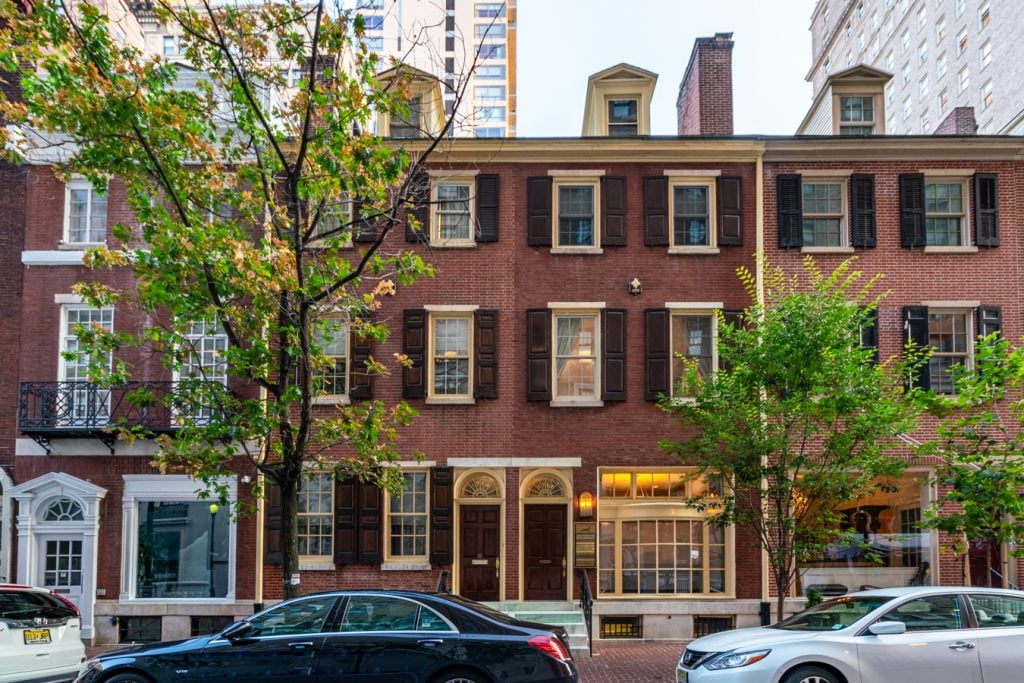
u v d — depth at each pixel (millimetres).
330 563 18891
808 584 18953
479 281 19672
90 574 18562
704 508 16016
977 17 53250
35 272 19562
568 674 10141
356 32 12781
